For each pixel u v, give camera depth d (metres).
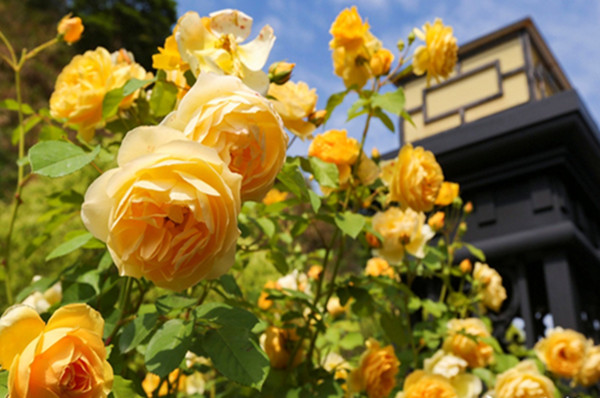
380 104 0.62
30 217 1.71
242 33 0.43
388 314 0.75
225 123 0.33
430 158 0.69
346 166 0.67
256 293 0.82
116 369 0.44
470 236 1.22
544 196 1.14
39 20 6.61
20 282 1.51
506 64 1.52
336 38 0.68
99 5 8.25
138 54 8.38
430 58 0.70
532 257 1.14
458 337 0.86
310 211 0.73
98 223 0.31
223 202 0.30
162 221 0.30
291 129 0.56
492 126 1.19
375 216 0.78
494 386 0.85
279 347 0.66
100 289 0.52
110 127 0.59
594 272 1.26
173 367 0.35
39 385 0.28
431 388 0.71
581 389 1.05
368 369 0.70
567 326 1.03
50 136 0.63
